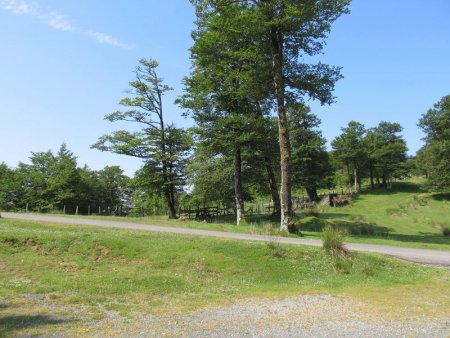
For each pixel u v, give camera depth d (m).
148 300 10.46
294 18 20.75
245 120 28.77
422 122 81.19
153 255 14.30
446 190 61.00
